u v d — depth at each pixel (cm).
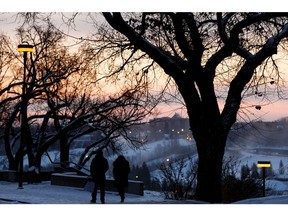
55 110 4591
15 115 4506
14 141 4838
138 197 2825
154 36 2483
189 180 2947
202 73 2317
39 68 4897
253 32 2531
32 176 3716
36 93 4612
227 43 2306
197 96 2356
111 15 2289
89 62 2702
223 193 3103
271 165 3428
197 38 2280
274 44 2331
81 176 3197
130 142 5191
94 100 4994
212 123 2341
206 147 2344
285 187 3391
